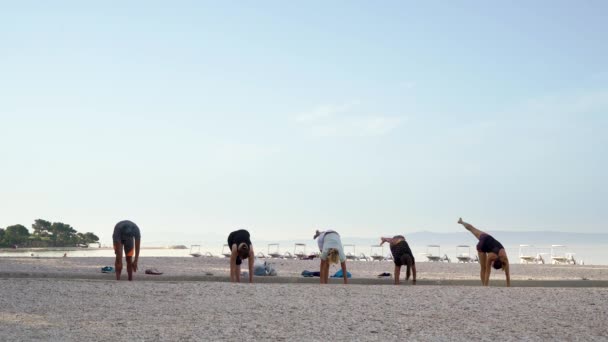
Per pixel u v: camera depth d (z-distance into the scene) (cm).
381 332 790
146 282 1364
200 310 966
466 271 2367
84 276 1567
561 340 746
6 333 755
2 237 11138
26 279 1388
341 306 1019
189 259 3089
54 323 837
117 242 1443
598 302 1092
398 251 1456
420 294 1186
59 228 12575
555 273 2264
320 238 1487
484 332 796
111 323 840
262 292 1188
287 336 755
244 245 1430
